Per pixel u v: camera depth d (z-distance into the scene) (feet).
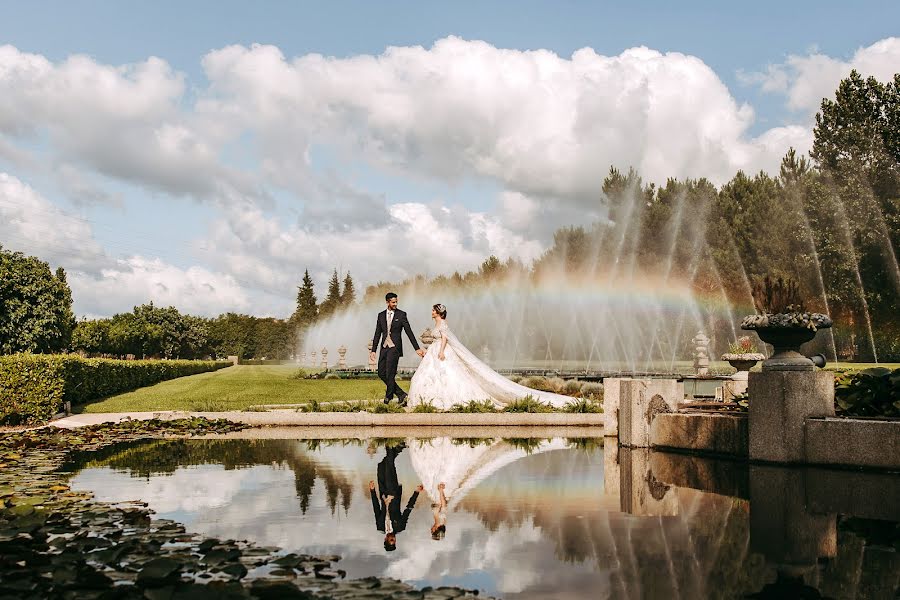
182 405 53.72
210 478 21.20
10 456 26.37
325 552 12.21
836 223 138.10
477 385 47.65
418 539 13.16
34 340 73.61
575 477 21.21
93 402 58.44
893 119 139.33
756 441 24.40
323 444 31.83
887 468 21.84
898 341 134.82
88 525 14.44
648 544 12.73
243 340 349.82
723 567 11.23
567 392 65.05
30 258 75.51
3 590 10.05
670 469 23.02
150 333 222.28
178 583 10.27
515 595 9.77
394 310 47.32
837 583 10.32
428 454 27.71
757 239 160.04
